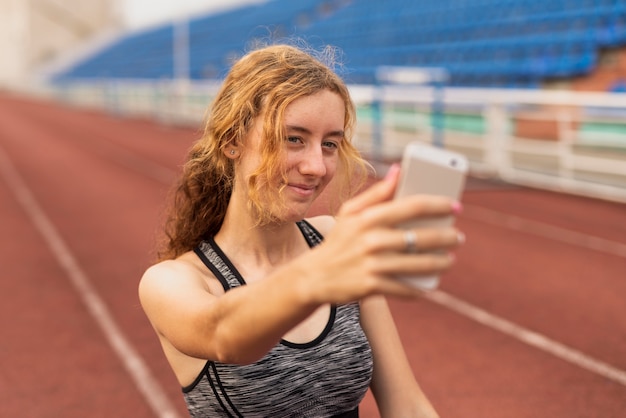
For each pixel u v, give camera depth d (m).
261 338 0.96
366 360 1.54
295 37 1.78
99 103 42.88
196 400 1.51
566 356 4.25
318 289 0.81
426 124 13.97
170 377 4.05
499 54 15.30
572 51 13.09
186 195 1.55
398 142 14.98
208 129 1.44
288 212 1.31
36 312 5.20
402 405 1.65
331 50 1.61
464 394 3.75
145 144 20.61
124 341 4.61
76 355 4.37
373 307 1.66
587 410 3.56
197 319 1.12
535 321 4.88
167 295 1.30
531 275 6.07
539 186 11.25
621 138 10.03
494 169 12.34
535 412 3.54
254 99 1.31
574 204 9.69
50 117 35.75
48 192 11.60
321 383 1.49
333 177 1.46
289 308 0.86
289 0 33.25
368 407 3.59
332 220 1.75
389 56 19.53
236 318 0.98
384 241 0.75
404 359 1.67
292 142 1.29
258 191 1.32
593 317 4.94
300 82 1.27
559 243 7.34
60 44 78.06
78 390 3.88
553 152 11.36
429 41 18.94
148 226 8.45
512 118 12.38
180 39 39.41
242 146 1.38
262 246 1.54
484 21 17.17
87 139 22.62
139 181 12.72
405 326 4.82
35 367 4.18
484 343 4.47
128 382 3.98
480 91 12.01
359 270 0.77
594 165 10.52
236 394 1.45
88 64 58.34
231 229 1.53
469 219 8.73
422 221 0.78
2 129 27.44
